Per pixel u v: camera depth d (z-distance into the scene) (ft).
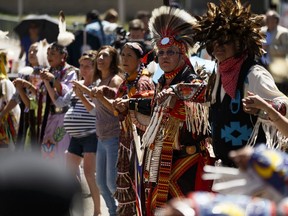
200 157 37.01
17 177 11.74
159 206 37.09
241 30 33.50
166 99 36.76
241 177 18.44
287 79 36.96
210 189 36.52
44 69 55.06
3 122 56.65
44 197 11.73
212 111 34.40
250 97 29.30
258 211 15.58
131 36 78.54
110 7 200.54
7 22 98.58
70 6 195.62
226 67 33.50
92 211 54.44
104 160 49.19
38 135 55.11
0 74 57.72
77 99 52.31
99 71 51.57
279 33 76.59
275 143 32.30
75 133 52.19
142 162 38.24
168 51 38.27
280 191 17.03
